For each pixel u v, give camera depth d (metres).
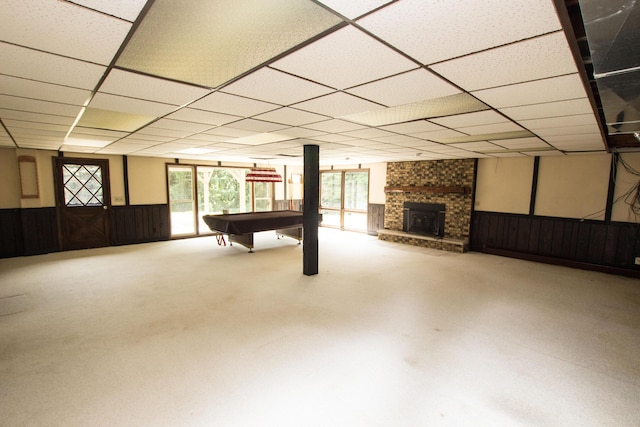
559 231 5.77
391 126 3.19
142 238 7.49
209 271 5.16
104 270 5.16
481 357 2.67
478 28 1.17
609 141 3.97
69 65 1.60
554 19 1.09
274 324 3.24
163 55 1.46
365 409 2.05
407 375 2.42
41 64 1.58
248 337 2.97
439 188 7.07
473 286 4.48
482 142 4.20
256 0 0.98
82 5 1.02
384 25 1.16
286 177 10.73
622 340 2.98
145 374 2.39
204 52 1.44
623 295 4.18
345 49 1.38
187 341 2.88
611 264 5.28
